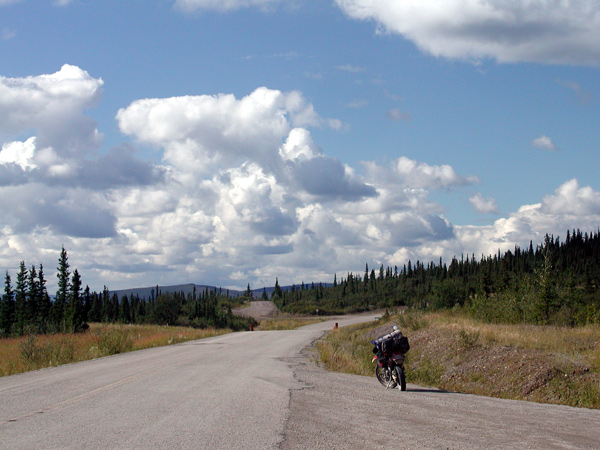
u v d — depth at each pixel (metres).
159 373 14.79
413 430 7.33
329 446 6.35
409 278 151.12
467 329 22.45
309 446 6.34
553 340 18.78
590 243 122.81
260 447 6.27
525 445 6.56
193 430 7.21
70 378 13.86
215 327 75.31
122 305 101.38
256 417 8.14
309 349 27.50
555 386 13.90
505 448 6.38
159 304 75.31
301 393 10.78
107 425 7.58
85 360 20.78
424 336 24.34
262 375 14.27
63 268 75.56
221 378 13.50
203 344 30.98
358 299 138.50
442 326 26.00
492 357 17.44
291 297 172.50
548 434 7.26
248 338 38.53
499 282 47.84
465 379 16.48
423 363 18.42
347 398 10.24
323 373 15.55
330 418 8.12
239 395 10.48
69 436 6.90
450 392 12.05
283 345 29.81
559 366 15.02
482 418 8.39
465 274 123.81
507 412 9.09
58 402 9.76
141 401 9.77
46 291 79.62
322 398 10.18
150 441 6.58
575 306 27.34
